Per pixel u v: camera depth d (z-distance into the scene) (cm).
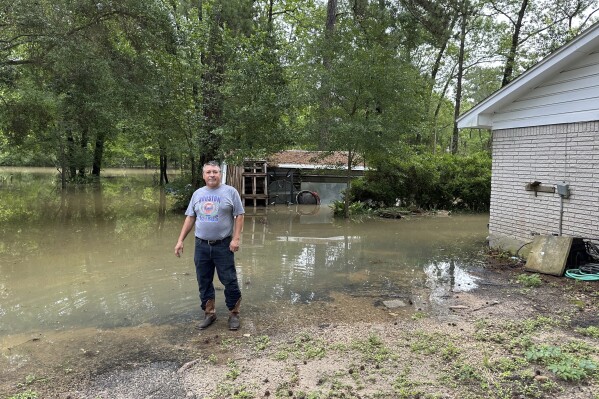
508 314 480
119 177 3447
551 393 308
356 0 1579
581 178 648
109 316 490
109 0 1110
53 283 620
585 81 636
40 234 1009
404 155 1316
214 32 1402
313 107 1288
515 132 783
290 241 952
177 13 1544
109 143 2891
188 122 1393
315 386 326
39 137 1958
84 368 363
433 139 2909
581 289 562
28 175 3456
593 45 611
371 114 1251
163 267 710
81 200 1750
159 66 1344
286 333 436
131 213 1384
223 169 1552
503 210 820
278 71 1311
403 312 497
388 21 1484
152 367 364
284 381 334
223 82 1398
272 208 1552
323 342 409
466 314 485
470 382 328
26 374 354
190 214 464
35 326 461
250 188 1608
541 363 354
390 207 1473
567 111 666
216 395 316
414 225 1191
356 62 1186
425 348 390
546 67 671
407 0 1573
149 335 436
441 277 653
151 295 565
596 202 625
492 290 579
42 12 999
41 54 1121
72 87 1178
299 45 1329
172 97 1323
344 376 341
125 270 691
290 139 1292
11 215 1315
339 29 1258
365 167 1639
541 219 724
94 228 1097
